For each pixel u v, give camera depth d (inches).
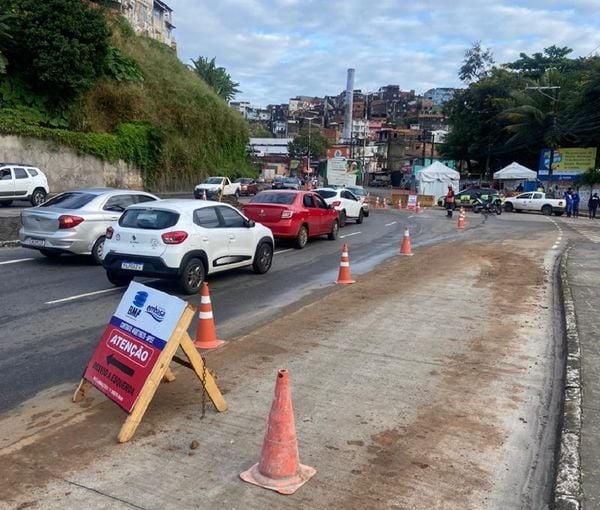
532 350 274.8
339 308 357.1
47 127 1307.8
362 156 3809.1
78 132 1343.5
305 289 434.9
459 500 148.6
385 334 298.0
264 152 4726.9
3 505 143.1
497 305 370.0
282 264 558.3
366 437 182.1
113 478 156.5
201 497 147.8
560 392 222.8
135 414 179.3
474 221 1224.2
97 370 200.8
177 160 1616.6
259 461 161.5
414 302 375.9
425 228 1003.3
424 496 149.9
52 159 1285.7
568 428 184.4
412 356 262.7
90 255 518.9
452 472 162.2
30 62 1268.5
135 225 400.2
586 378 229.9
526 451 175.9
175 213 401.4
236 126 1985.7
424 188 2014.0
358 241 772.0
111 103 1476.4
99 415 198.2
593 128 1825.8
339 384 226.5
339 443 177.8
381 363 252.4
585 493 148.4
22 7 1213.7
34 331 303.0
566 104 1973.4
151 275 390.6
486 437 184.2
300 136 4515.3
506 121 2304.4
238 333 307.4
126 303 200.8
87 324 319.0
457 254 629.6
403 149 3688.5
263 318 342.6
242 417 195.5
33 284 419.5
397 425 191.2
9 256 536.7
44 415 198.7
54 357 262.7
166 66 1811.0
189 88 1788.9
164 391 218.4
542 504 148.3
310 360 254.8
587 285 427.2
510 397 217.2
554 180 1955.0
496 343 285.0
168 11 3085.6
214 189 1437.0
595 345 275.1
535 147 2194.9
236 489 151.5
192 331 311.7
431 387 225.3
